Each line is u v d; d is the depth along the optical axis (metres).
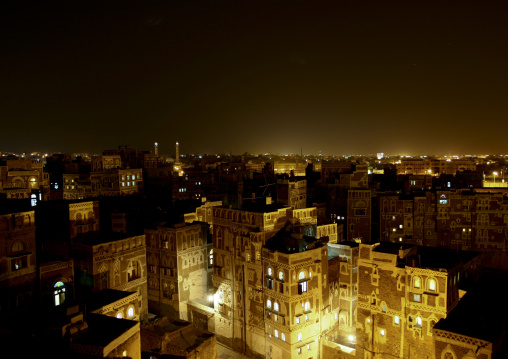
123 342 49.50
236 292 78.56
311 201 129.38
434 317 58.16
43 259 70.62
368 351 65.00
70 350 46.66
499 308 55.12
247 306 75.75
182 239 86.00
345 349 67.88
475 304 56.50
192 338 64.44
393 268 62.19
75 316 50.59
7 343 50.41
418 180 143.62
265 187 144.50
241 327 77.50
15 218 60.91
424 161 196.62
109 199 125.62
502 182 186.62
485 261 111.38
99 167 141.50
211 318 84.12
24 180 114.75
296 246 70.06
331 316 75.06
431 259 65.44
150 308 91.44
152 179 169.50
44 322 51.28
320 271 70.56
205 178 170.12
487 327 49.31
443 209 113.94
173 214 102.94
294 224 77.69
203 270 91.81
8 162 116.50
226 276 81.12
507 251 109.81
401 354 61.66
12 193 95.94
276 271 68.31
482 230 111.69
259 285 72.81
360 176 123.81
